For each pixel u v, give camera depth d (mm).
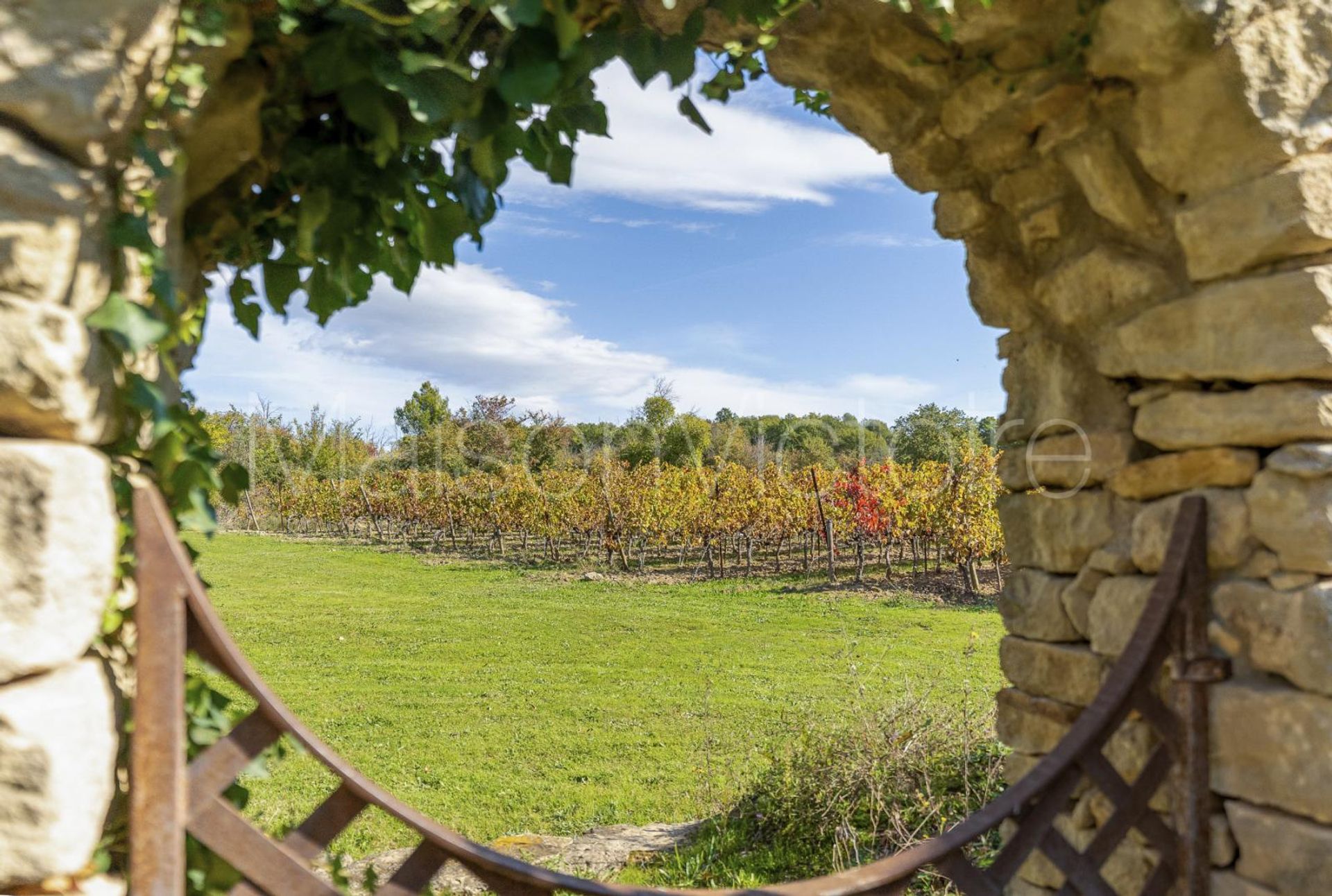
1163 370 1919
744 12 1817
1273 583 1663
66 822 1124
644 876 4441
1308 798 1576
